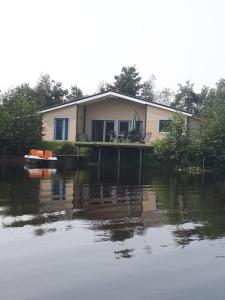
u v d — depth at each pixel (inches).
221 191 644.1
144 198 552.4
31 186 618.5
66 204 482.0
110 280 254.4
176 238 346.0
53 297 230.1
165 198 558.3
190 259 294.2
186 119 1222.9
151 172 979.9
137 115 1327.5
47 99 2105.1
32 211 433.7
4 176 742.5
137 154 1157.7
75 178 767.1
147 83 2623.0
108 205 487.8
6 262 278.1
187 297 233.8
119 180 768.9
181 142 1109.7
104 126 1357.0
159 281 254.7
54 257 290.4
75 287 243.3
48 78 2188.7
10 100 1195.3
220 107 1170.0
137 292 239.0
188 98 2268.7
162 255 301.4
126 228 374.6
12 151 1157.1
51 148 1179.3
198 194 605.0
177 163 1120.2
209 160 1124.5
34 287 241.8
